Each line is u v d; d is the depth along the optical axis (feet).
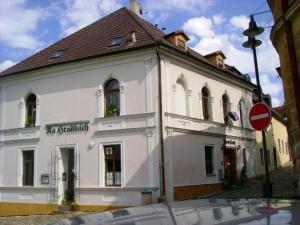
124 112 64.08
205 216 7.02
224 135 79.77
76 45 75.66
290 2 40.45
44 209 69.72
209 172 73.72
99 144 65.72
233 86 87.92
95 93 67.31
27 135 74.43
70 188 69.36
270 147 122.21
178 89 68.33
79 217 8.68
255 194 64.64
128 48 63.62
